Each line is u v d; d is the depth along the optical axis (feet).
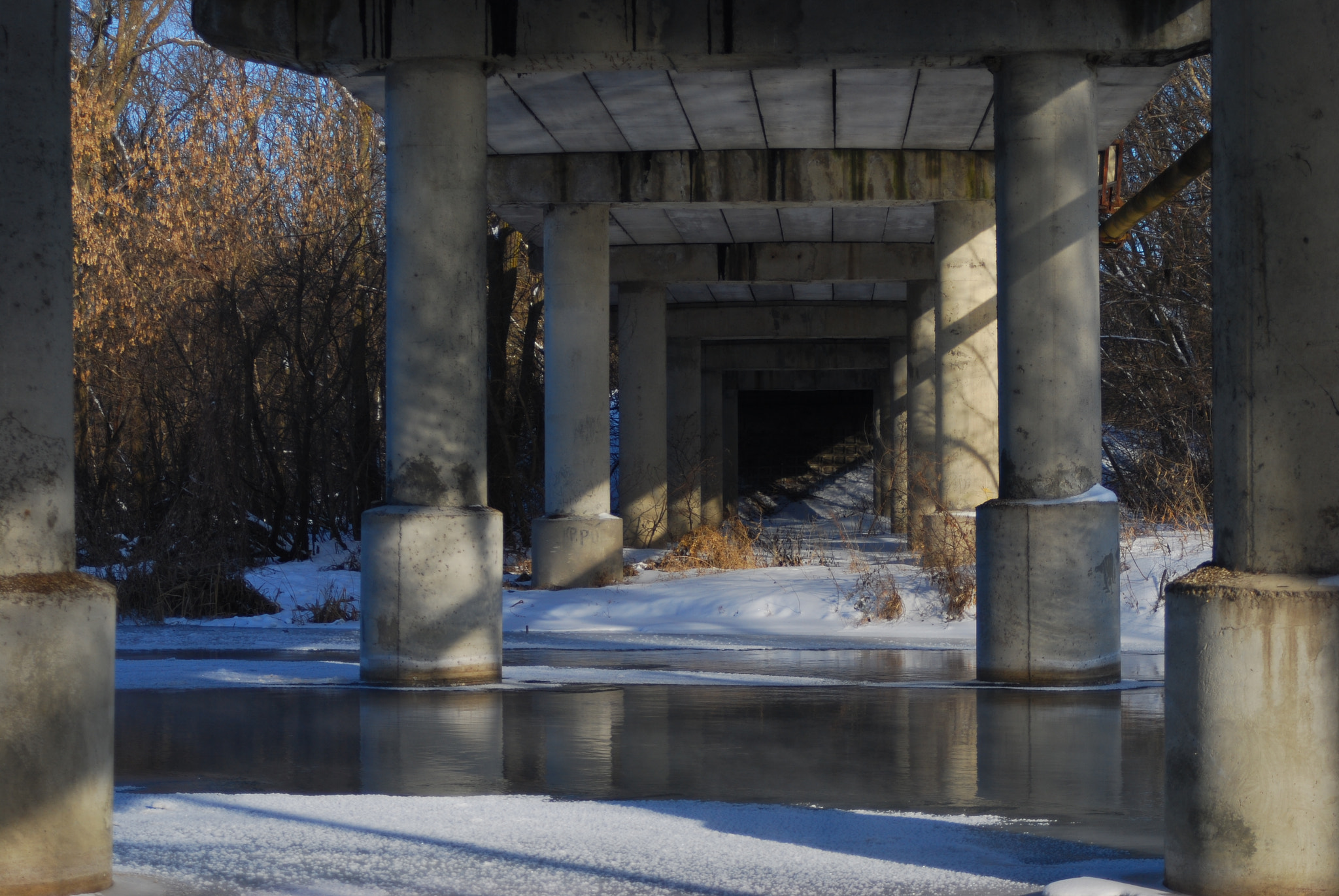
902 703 34.99
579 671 42.91
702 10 40.55
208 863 17.35
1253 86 16.05
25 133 15.93
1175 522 74.02
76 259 101.76
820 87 55.52
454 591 39.65
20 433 15.92
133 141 120.57
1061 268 40.73
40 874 15.53
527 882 16.38
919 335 97.76
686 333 122.72
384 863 17.38
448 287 40.65
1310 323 15.70
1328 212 15.69
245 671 43.19
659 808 21.20
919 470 84.02
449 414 40.68
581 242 75.56
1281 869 15.30
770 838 18.97
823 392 175.22
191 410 98.43
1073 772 24.82
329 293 105.29
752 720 31.63
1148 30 40.40
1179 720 16.01
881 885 16.31
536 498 125.18
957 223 72.18
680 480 122.52
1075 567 39.60
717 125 62.28
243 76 114.62
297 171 112.57
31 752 15.52
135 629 60.80
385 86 41.98
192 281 103.50
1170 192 56.13
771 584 67.72
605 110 59.31
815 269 94.12
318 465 108.78
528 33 40.70
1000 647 39.78
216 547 70.38
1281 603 15.35
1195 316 102.27
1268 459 15.84
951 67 42.16
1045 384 40.75
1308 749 15.28
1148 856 18.02
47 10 16.22
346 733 29.89
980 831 19.65
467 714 32.81
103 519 80.18
